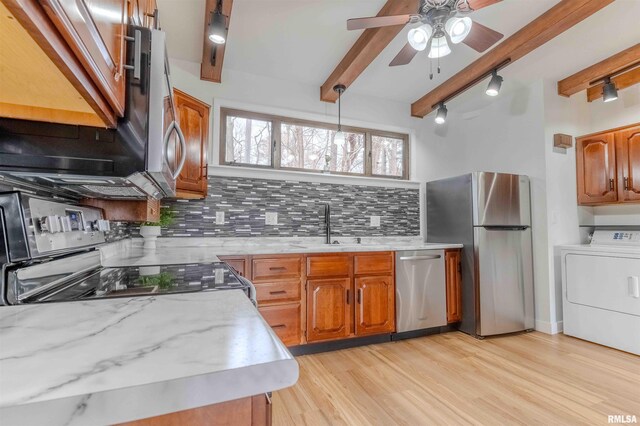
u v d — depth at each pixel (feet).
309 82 10.77
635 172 9.63
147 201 5.88
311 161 10.98
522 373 7.27
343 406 5.93
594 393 6.38
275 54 9.11
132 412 1.27
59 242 3.36
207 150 8.49
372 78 10.57
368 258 9.13
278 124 10.53
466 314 10.18
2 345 1.69
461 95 11.68
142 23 3.65
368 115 11.82
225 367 1.46
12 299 2.64
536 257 10.52
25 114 2.31
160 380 1.34
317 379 6.98
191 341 1.77
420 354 8.42
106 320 2.17
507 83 10.80
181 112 7.48
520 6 7.25
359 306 8.95
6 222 2.69
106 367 1.43
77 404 1.22
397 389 6.55
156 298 2.86
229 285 3.50
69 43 1.57
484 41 6.67
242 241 9.57
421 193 12.41
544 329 10.21
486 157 12.27
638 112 10.32
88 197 5.21
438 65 9.38
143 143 2.74
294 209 10.32
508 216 10.29
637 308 8.39
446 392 6.42
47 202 3.26
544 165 10.38
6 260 2.65
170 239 8.86
